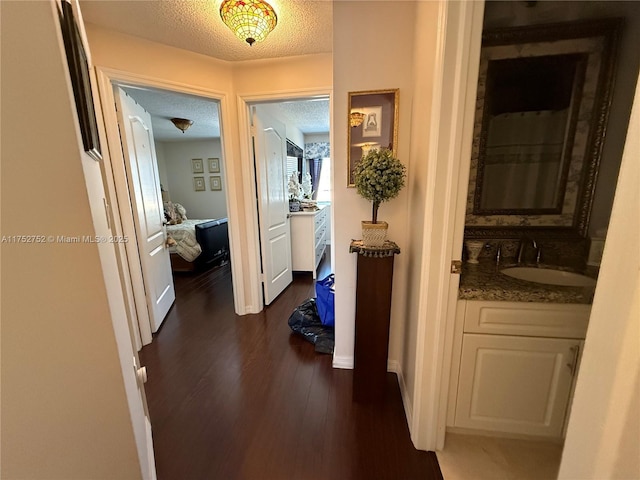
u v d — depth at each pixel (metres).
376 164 1.34
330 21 1.72
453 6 0.94
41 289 0.58
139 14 1.64
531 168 1.51
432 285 1.17
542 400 1.24
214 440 1.36
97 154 0.84
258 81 2.32
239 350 2.13
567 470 0.43
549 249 1.55
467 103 1.00
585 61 1.38
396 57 1.50
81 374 0.65
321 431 1.40
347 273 1.78
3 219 0.54
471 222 1.60
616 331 0.35
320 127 4.88
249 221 2.60
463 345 1.24
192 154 6.17
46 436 0.63
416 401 1.31
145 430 1.14
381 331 1.50
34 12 0.51
